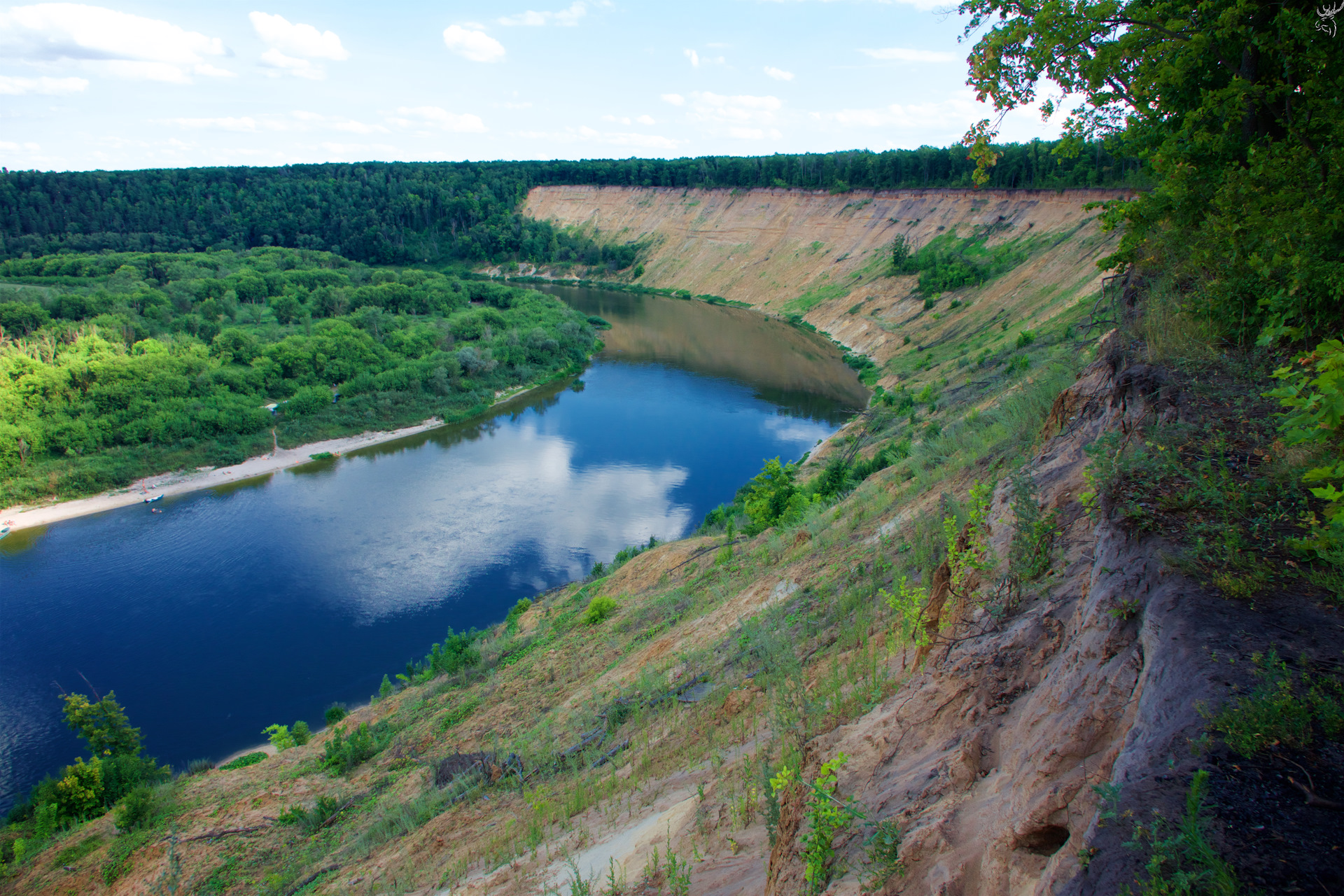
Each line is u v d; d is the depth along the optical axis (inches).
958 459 575.8
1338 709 103.7
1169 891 89.0
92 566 1795.0
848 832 188.1
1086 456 278.1
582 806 404.2
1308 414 174.1
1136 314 359.3
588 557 1764.3
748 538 1005.8
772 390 3058.6
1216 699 111.0
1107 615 153.3
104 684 1374.3
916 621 307.6
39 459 2269.9
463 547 1835.6
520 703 739.4
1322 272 247.8
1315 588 133.6
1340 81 317.1
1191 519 162.2
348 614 1567.4
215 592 1667.1
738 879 227.6
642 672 598.9
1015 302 2517.2
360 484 2257.6
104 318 3513.8
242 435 2544.3
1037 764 144.2
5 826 969.5
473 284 5221.5
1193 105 396.5
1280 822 91.5
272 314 4365.2
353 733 915.4
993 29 396.5
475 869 393.4
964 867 146.3
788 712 320.2
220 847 658.8
